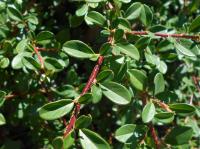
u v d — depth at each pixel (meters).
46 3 0.40
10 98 0.34
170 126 0.41
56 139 0.22
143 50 0.30
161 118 0.26
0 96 0.29
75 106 0.24
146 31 0.30
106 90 0.26
